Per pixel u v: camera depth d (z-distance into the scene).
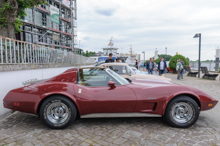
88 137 2.81
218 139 2.74
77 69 3.57
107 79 3.44
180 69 12.13
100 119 3.69
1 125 3.35
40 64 6.42
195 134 2.93
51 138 2.76
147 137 2.80
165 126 3.29
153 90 3.21
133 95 3.15
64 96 3.07
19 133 2.96
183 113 3.19
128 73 5.70
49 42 24.94
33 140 2.69
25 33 19.77
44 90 3.06
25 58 5.38
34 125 3.35
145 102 3.14
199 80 11.45
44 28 23.23
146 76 5.66
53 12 22.50
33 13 21.28
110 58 8.28
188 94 3.21
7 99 3.13
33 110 3.07
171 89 3.21
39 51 6.50
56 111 3.09
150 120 3.63
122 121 3.57
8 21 7.52
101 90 3.18
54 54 8.41
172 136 2.84
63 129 3.14
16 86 4.55
